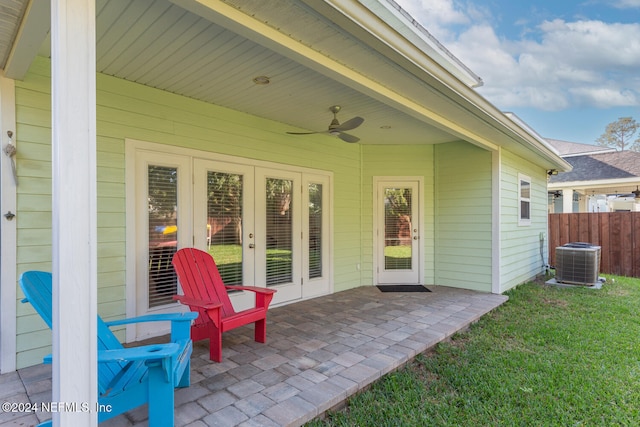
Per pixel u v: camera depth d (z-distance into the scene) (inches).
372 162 253.1
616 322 168.4
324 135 224.2
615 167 402.3
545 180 334.6
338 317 169.0
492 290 224.1
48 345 117.4
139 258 139.4
